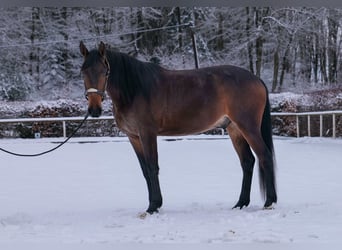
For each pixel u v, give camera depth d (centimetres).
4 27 3497
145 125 734
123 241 537
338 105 2236
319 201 807
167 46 3719
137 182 1087
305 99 2373
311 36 3566
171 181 1084
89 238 561
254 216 680
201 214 715
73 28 3641
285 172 1178
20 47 3553
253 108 768
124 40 3712
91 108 705
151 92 738
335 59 3688
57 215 741
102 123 2408
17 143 2092
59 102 2509
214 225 626
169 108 748
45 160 1523
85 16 3656
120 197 911
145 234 575
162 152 1705
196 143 2003
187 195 910
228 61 3653
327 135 2145
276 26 3534
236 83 768
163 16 3719
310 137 2122
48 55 3591
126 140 2175
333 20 3481
